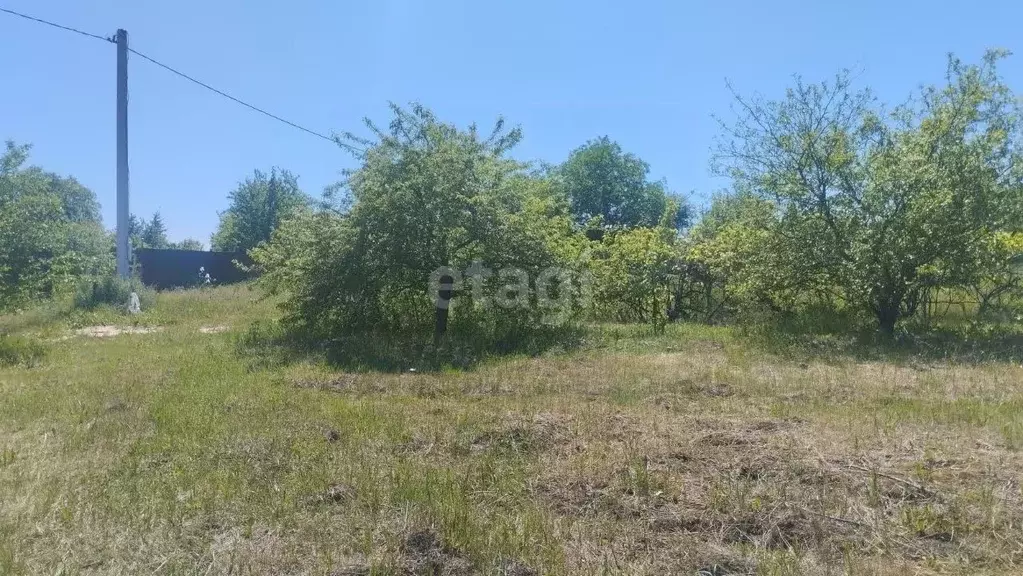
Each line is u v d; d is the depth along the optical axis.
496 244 11.02
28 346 10.55
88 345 11.03
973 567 3.44
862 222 10.85
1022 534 3.70
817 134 11.18
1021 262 11.12
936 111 11.10
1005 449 5.20
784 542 3.73
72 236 14.82
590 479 4.58
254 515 4.08
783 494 4.26
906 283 10.84
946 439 5.41
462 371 8.86
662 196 39.12
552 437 5.61
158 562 3.53
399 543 3.69
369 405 6.76
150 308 15.49
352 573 3.42
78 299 14.80
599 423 5.96
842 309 12.62
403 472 4.73
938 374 8.28
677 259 13.54
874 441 5.36
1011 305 12.09
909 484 4.37
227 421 6.09
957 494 4.24
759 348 10.33
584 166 38.56
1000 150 10.90
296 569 3.47
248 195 35.28
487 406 6.84
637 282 13.61
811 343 10.74
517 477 4.65
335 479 4.60
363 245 10.74
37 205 11.27
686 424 5.97
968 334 11.08
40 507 4.16
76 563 3.50
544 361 9.55
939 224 10.22
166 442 5.48
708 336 11.46
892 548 3.62
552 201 12.96
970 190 10.26
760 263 11.92
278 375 8.34
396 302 11.80
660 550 3.64
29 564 3.50
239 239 34.66
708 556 3.54
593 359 9.69
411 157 10.70
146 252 23.56
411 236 10.63
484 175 11.34
